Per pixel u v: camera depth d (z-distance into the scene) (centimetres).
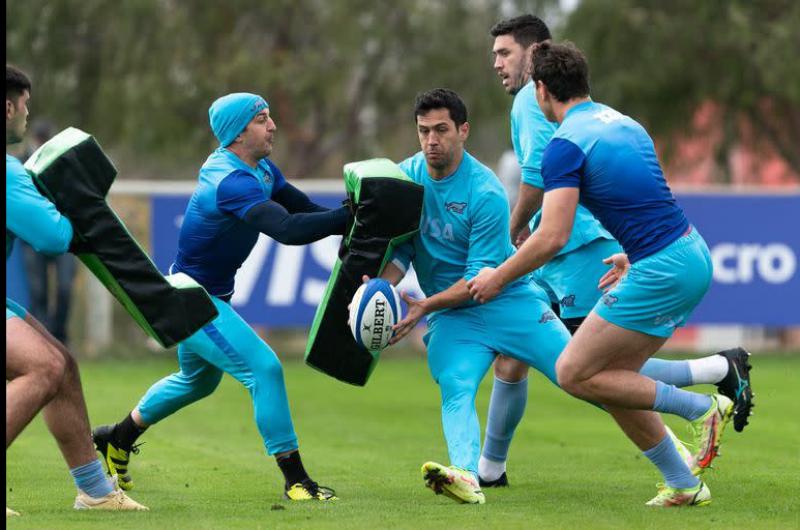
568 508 2392
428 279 2630
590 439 3644
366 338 2489
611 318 2289
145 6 8412
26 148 5716
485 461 2747
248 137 2561
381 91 9150
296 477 2545
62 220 2173
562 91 2350
